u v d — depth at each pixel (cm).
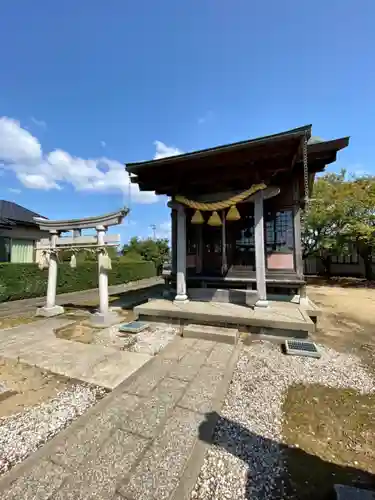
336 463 175
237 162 503
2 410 234
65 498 142
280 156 483
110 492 146
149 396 254
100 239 566
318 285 1243
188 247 711
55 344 410
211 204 520
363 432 208
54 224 623
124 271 1332
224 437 198
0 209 1177
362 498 138
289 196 606
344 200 1235
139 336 444
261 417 225
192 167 543
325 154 521
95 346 400
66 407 238
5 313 650
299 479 161
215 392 262
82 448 182
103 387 275
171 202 581
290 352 365
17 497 143
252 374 307
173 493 147
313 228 1345
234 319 443
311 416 229
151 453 178
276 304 546
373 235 1180
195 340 419
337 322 572
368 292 1021
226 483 156
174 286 732
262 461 175
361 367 333
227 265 651
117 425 208
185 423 212
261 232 503
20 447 186
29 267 866
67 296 927
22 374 306
